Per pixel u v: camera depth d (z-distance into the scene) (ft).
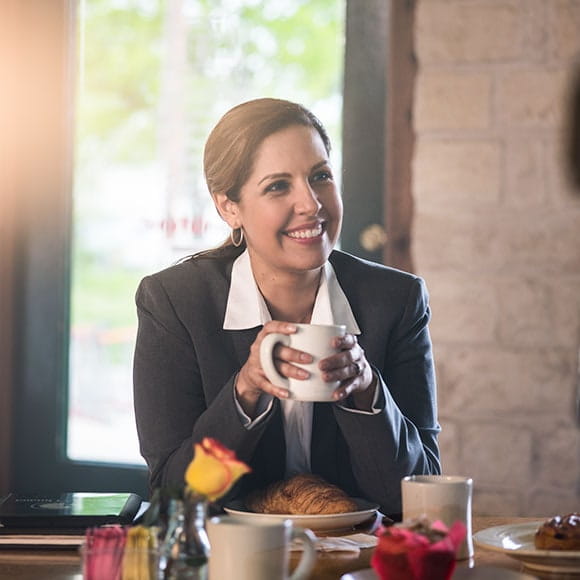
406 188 10.68
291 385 6.35
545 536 5.71
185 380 7.61
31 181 12.16
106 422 12.19
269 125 7.34
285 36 11.50
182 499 5.02
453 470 10.55
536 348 10.37
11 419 12.18
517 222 10.41
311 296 7.76
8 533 6.26
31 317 12.19
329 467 7.58
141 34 12.10
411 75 10.63
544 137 10.31
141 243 12.10
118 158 12.17
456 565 5.66
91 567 4.90
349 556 5.86
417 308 7.93
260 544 4.91
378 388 7.00
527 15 10.32
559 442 10.31
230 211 7.64
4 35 12.05
